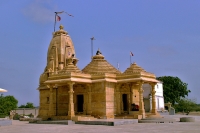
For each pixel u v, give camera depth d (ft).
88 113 111.75
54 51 144.97
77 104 117.19
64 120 100.73
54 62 143.54
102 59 125.49
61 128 75.92
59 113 121.08
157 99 167.43
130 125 81.87
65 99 120.47
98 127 76.13
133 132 59.00
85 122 92.53
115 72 121.08
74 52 152.56
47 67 145.07
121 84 116.26
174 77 225.35
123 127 74.38
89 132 61.16
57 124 95.30
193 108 203.62
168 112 161.38
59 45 145.79
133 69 116.57
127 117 106.93
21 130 72.59
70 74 105.29
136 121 94.84
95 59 125.80
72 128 74.79
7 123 96.68
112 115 110.32
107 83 110.73
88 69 122.62
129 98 118.42
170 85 217.97
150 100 160.45
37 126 86.99
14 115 165.17
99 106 109.70
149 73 115.24
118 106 114.21
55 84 113.70
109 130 65.46
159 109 166.91
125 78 112.47
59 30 150.61
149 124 84.99
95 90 111.75
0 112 201.98
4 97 238.68
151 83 118.32
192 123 85.81
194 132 56.03
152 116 108.88
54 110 121.90
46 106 137.08
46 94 137.80
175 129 64.49
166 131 59.72
